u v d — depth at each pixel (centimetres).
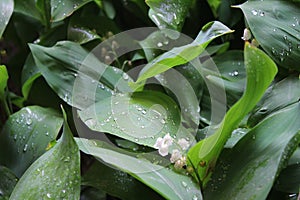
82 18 56
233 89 50
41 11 56
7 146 51
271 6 49
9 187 49
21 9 57
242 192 43
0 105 57
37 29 59
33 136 50
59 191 44
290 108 45
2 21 52
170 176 44
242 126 48
